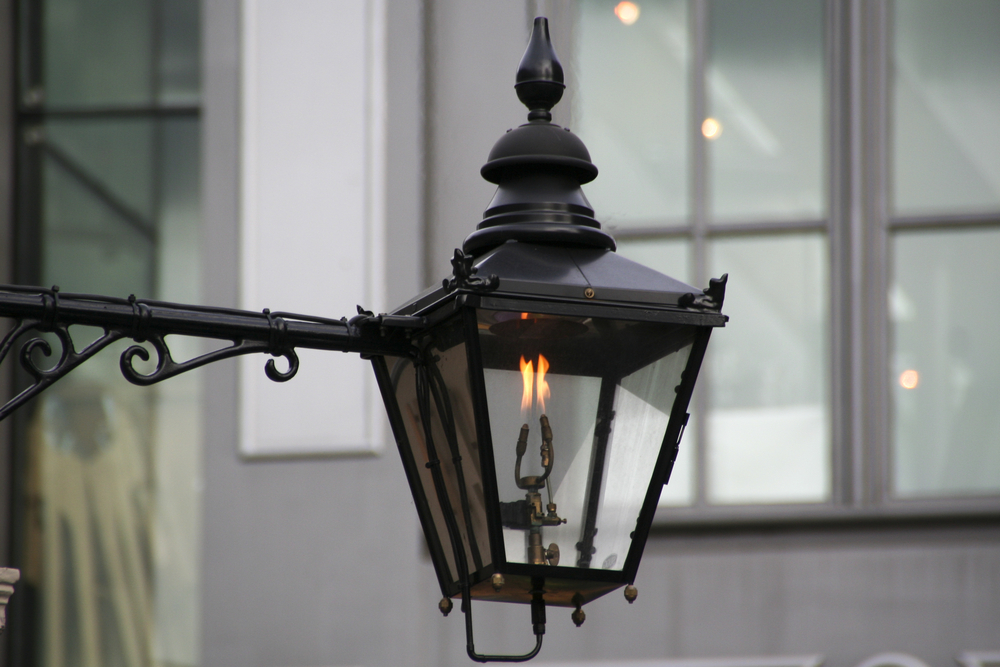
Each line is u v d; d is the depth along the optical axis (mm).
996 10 19812
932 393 19047
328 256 19719
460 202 19703
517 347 7309
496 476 7133
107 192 21672
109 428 20797
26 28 22031
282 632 18750
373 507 19000
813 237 19547
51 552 20484
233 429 19422
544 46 8570
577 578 7195
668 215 19797
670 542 18641
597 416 7395
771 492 18938
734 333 19422
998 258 19281
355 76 20125
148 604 20266
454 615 18562
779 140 19875
